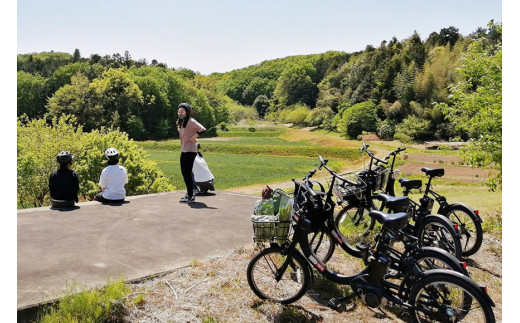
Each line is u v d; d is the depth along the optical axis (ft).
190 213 25.73
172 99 417.69
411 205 19.65
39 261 16.46
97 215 24.26
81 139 88.79
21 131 89.56
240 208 27.61
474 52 42.29
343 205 21.13
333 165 221.46
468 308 12.17
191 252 18.54
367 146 20.88
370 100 386.52
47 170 86.63
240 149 287.48
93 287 14.17
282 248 14.25
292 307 14.25
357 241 20.25
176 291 14.61
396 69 416.87
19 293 13.44
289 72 617.21
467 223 22.62
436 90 363.76
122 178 28.45
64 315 12.51
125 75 362.94
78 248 18.29
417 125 324.19
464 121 42.75
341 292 15.85
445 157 223.30
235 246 19.56
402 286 13.28
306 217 15.74
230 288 15.12
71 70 411.95
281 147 281.54
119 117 345.31
